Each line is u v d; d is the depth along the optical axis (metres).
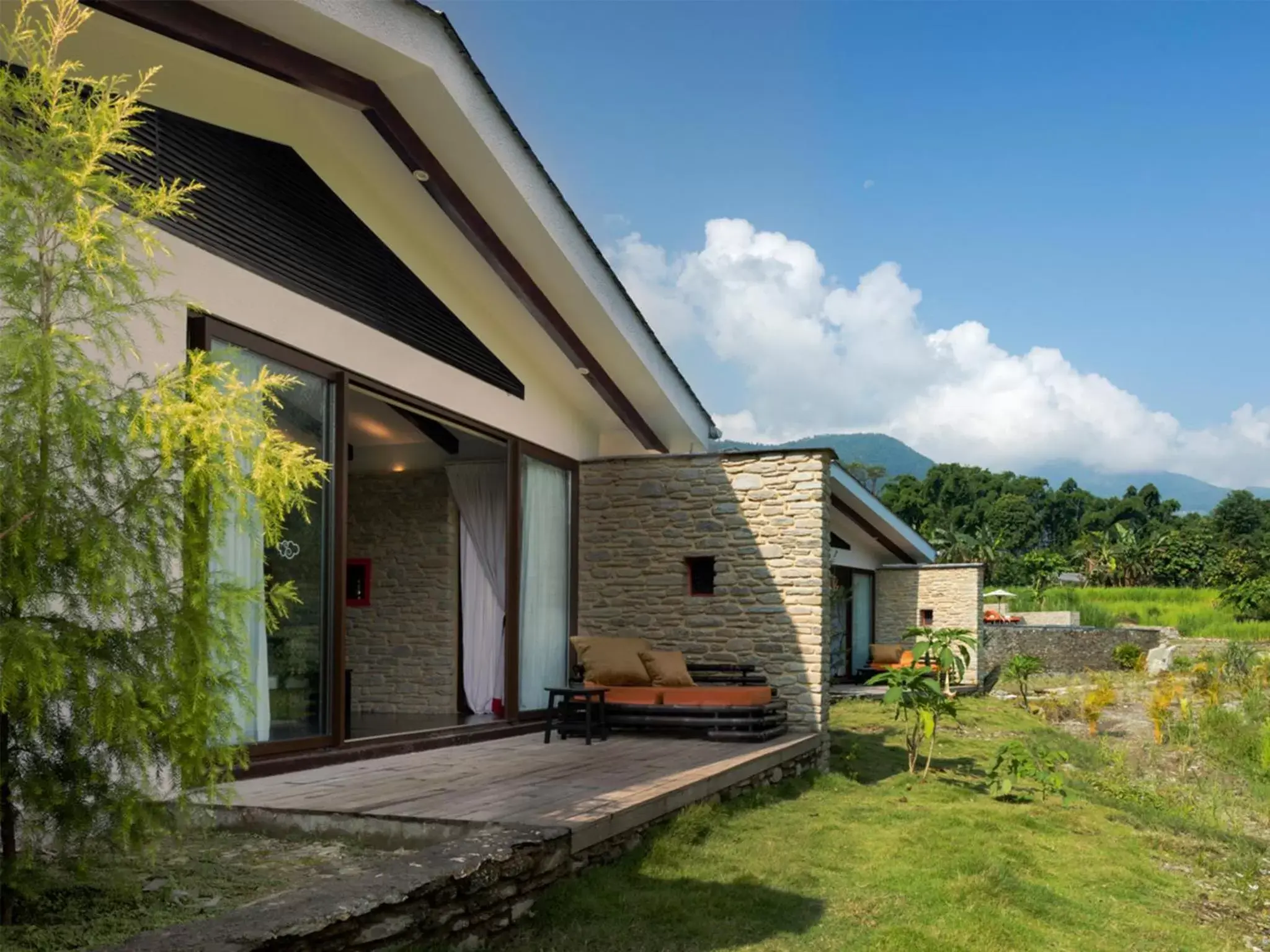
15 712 3.25
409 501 12.00
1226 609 34.25
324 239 7.30
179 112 6.03
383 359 7.91
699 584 11.23
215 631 3.63
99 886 3.92
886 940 4.41
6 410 3.20
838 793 8.59
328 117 7.16
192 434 3.49
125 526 3.46
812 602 10.60
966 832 6.96
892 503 79.19
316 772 6.71
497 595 11.48
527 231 8.44
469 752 8.08
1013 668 18.61
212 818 4.13
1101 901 5.71
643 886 4.92
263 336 6.55
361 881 3.69
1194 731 14.83
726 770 7.11
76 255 3.55
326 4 5.91
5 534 3.14
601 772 6.88
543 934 4.21
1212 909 5.95
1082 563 55.53
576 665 10.11
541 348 10.25
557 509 11.23
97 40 5.50
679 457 11.25
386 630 11.91
